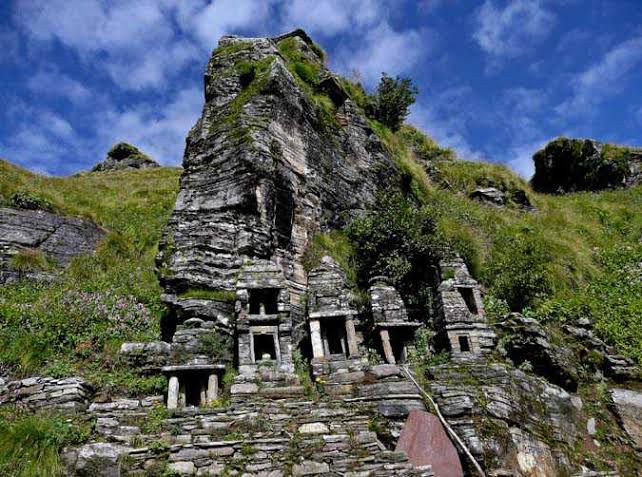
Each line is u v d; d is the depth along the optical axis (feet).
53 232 55.62
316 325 37.68
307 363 38.22
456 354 38.37
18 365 32.45
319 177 55.88
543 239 69.36
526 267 54.03
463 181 89.61
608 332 48.32
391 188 62.64
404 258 48.91
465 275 44.86
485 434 30.01
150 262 56.34
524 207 88.02
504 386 33.94
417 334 41.75
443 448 28.91
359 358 35.88
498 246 64.95
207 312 37.68
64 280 48.88
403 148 83.82
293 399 31.32
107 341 36.55
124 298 44.39
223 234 43.73
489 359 38.50
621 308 53.26
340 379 33.81
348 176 61.11
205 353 34.81
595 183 101.40
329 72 72.59
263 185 47.21
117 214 68.90
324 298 39.01
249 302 38.91
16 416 27.25
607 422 38.73
